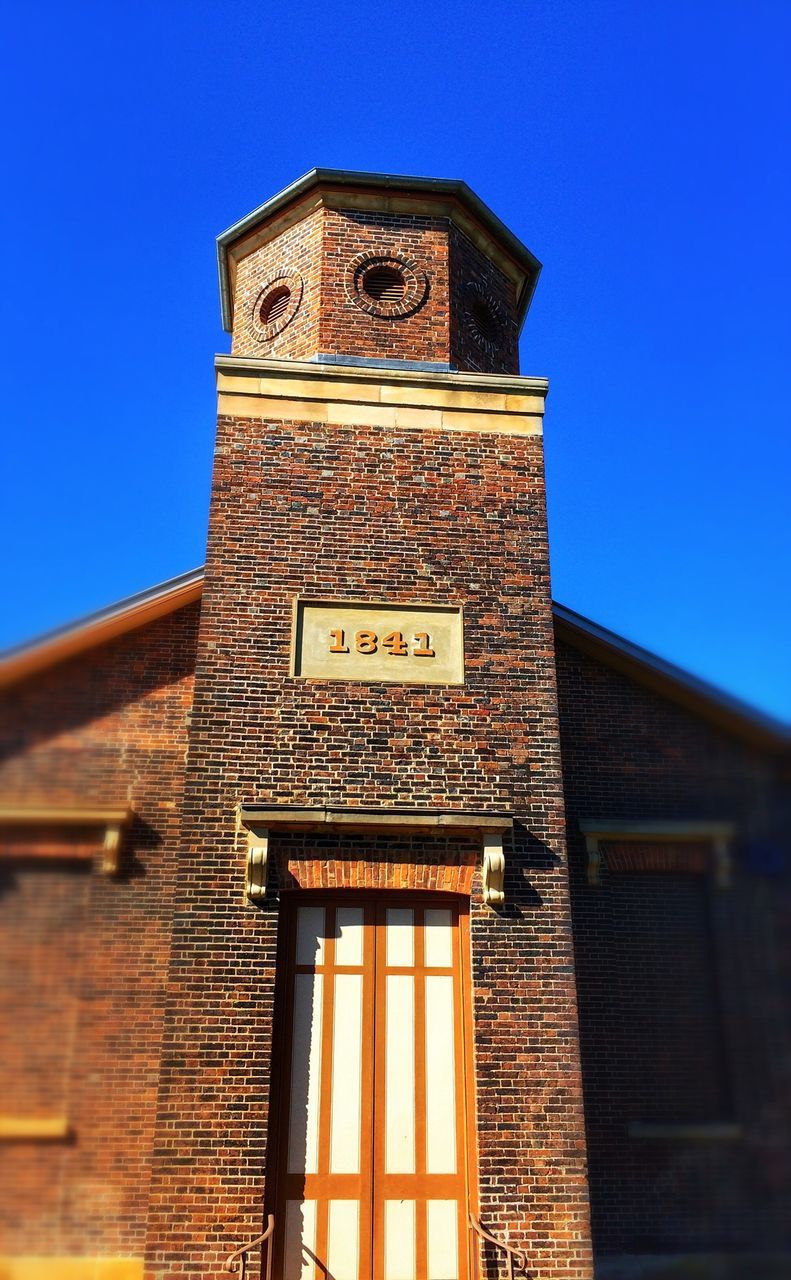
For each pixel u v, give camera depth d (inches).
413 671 390.3
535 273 548.7
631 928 447.2
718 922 448.8
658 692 492.4
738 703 479.8
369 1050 346.6
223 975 336.5
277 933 346.3
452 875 361.4
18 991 391.9
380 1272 322.3
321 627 391.9
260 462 414.6
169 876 421.1
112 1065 385.7
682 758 478.6
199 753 364.2
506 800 375.9
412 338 470.3
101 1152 371.9
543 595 412.5
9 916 403.9
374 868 358.0
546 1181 327.0
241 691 375.9
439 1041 350.6
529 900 361.7
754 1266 391.2
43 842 417.4
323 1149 334.0
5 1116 371.2
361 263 481.7
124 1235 359.6
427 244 492.7
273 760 367.6
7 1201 359.3
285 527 405.7
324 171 488.1
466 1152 338.0
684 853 460.1
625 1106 414.9
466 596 406.9
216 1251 305.4
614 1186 402.6
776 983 435.8
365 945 358.0
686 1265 390.9
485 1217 320.8
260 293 508.1
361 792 368.2
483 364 496.4
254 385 426.9
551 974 353.1
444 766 377.4
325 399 430.3
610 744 479.5
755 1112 415.2
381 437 428.5
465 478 428.1
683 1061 424.5
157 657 460.4
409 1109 341.7
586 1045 424.2
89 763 434.3
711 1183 405.1
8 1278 347.3
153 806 432.5
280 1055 342.3
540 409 446.0
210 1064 325.4
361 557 405.7
